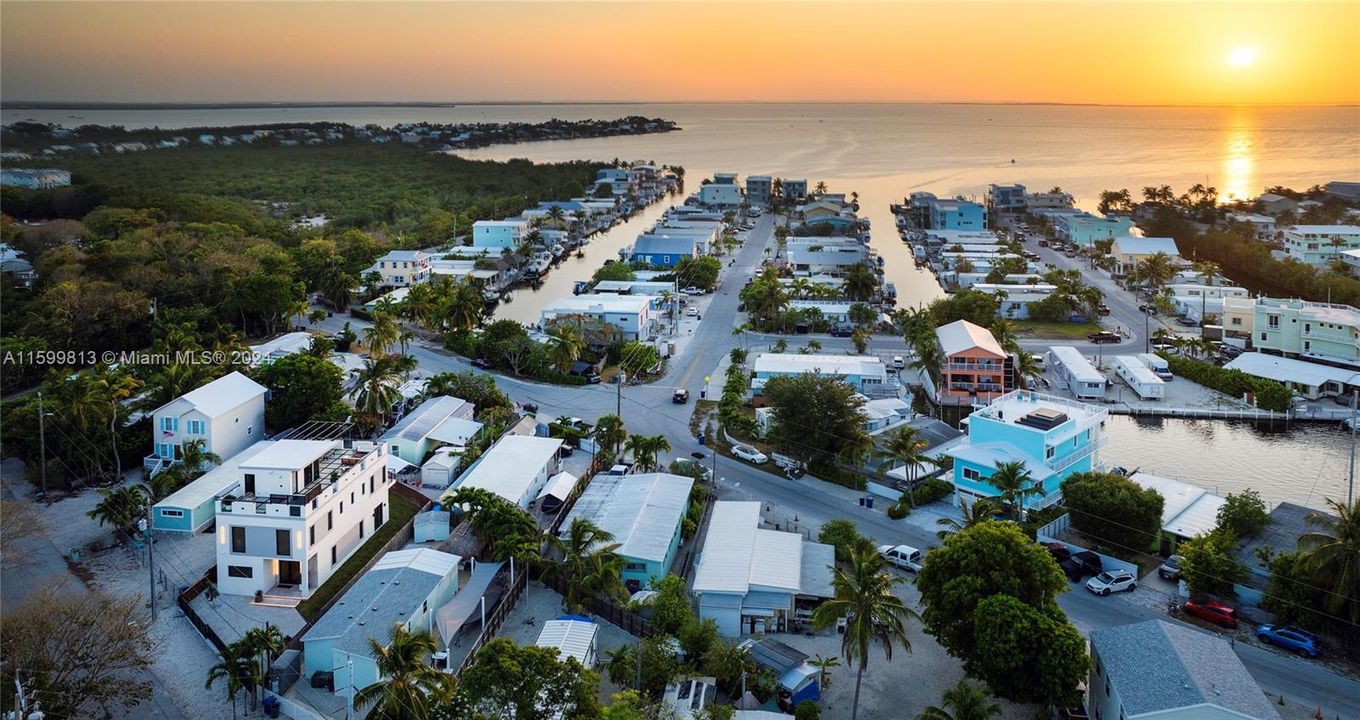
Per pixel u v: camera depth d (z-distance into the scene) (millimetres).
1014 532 57844
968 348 110188
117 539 75312
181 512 75625
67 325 122062
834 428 89062
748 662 55781
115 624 55094
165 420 87562
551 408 109625
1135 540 71438
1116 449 100000
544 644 56188
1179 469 94125
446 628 58938
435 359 129375
